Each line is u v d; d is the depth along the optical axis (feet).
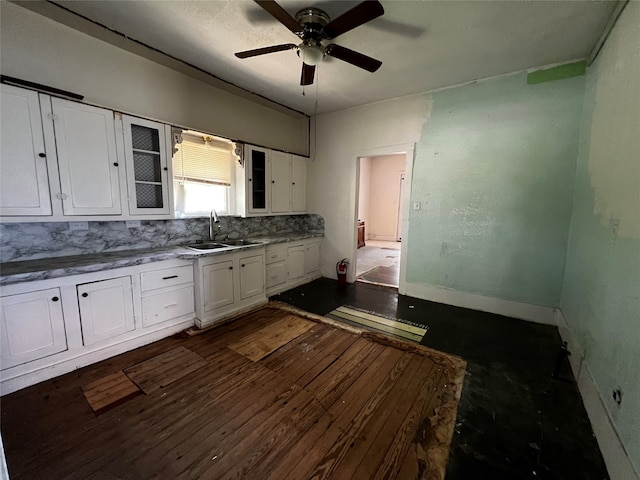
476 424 5.30
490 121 10.04
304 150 15.29
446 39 7.61
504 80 9.67
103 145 7.45
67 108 6.80
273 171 12.87
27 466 4.36
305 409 5.62
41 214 6.57
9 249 6.84
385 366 7.11
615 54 6.14
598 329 5.70
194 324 9.24
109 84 8.19
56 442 4.78
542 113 9.17
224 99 11.38
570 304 8.14
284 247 12.76
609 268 5.45
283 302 11.53
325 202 14.84
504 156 9.92
